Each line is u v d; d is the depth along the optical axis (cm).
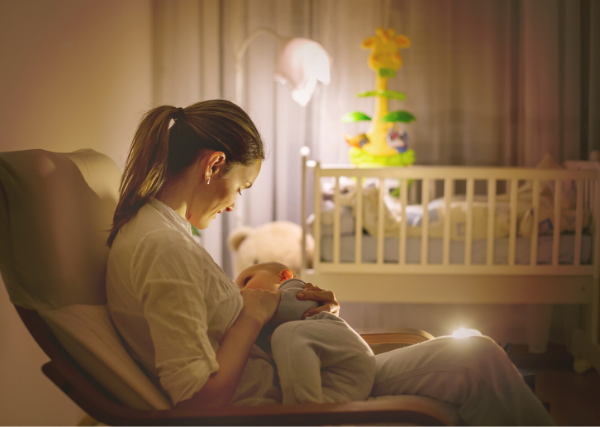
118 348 96
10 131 144
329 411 88
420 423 89
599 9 272
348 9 288
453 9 287
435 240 242
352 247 244
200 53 287
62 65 176
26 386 155
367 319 292
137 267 92
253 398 101
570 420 193
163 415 87
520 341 287
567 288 239
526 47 279
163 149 100
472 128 291
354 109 294
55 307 95
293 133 297
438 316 290
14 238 91
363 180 266
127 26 243
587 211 243
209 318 98
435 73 289
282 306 113
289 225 279
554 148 281
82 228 102
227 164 104
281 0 287
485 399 103
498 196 263
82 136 194
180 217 102
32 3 156
